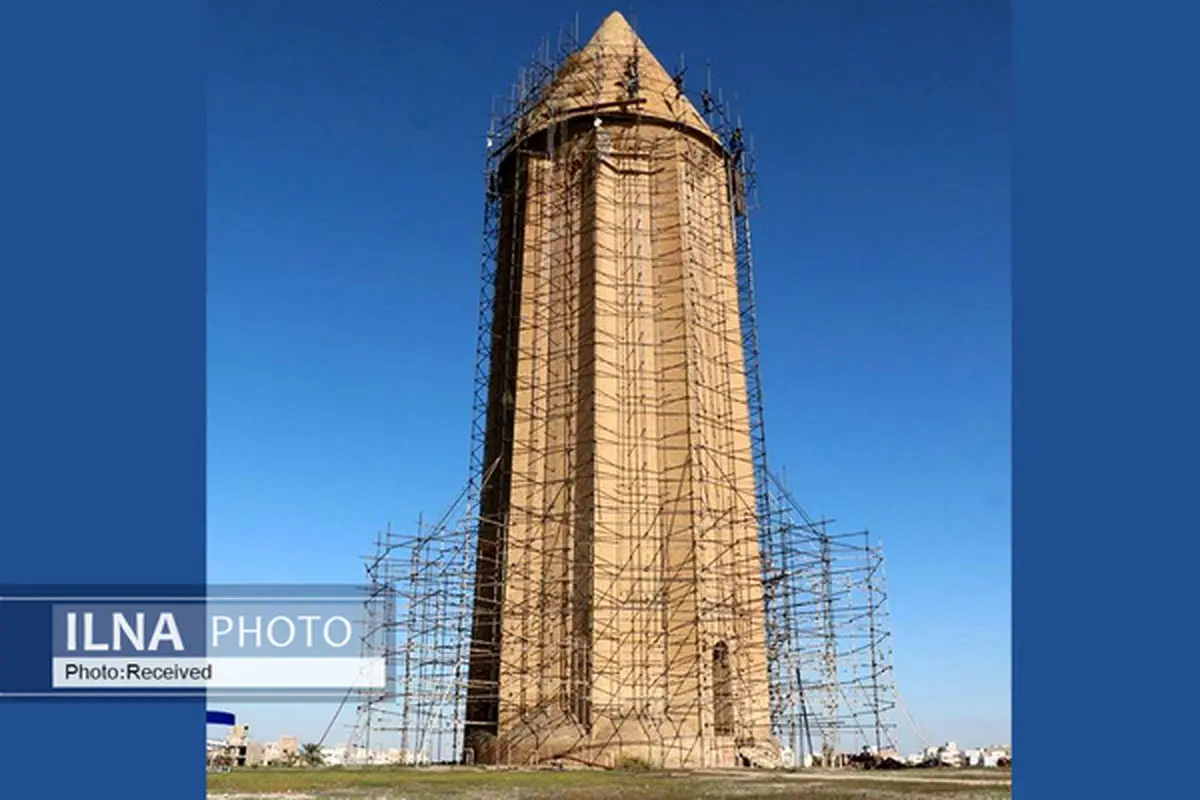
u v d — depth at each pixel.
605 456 40.22
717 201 46.28
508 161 48.09
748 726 39.06
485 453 45.34
